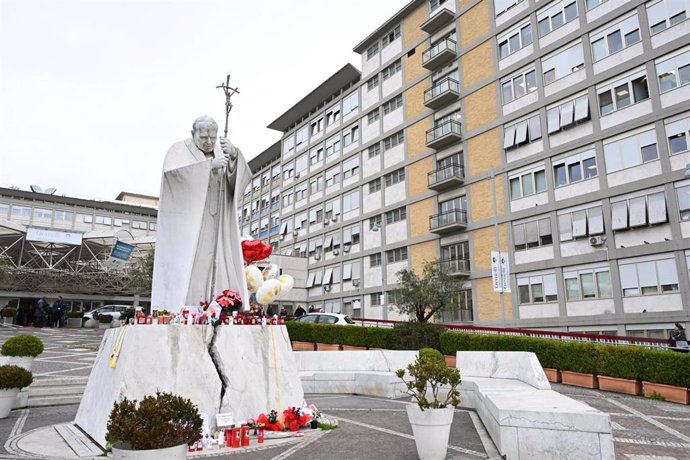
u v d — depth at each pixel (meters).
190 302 8.02
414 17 34.81
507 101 27.14
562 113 24.09
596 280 21.84
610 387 12.66
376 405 9.87
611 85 22.34
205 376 6.66
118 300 43.31
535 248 24.50
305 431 7.04
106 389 6.56
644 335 19.94
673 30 20.41
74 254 42.09
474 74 29.34
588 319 21.80
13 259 40.81
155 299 7.66
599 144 22.38
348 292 37.66
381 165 35.97
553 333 17.70
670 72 20.36
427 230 31.08
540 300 23.95
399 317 31.50
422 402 5.53
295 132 48.84
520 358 9.71
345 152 40.47
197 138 8.26
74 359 15.20
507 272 23.58
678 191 19.61
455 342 16.48
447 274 21.81
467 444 6.36
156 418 4.02
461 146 29.45
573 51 24.09
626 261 20.91
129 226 57.28
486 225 27.06
